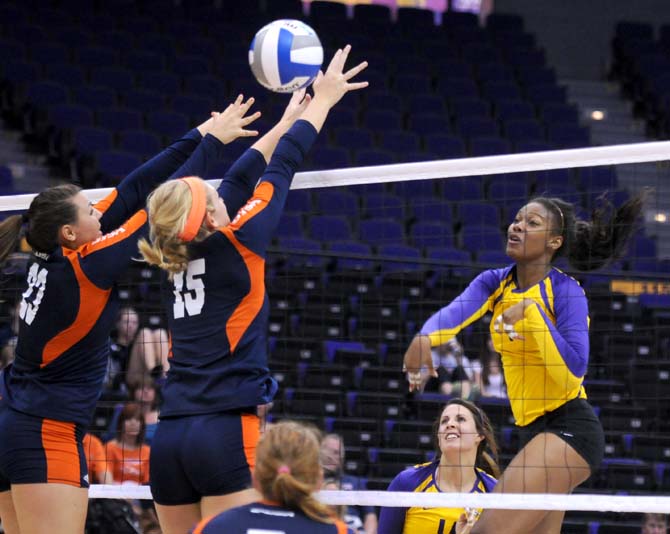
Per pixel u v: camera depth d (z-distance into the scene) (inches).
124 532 551.2
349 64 1550.2
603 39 1761.8
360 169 347.3
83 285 313.3
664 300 978.7
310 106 324.2
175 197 280.2
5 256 335.3
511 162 338.0
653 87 1595.7
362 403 790.5
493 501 319.3
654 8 1779.0
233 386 286.7
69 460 321.1
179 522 295.1
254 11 1642.5
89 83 1381.6
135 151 1262.3
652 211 1328.7
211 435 281.9
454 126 1470.2
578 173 1337.4
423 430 727.7
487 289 361.7
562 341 328.8
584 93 1669.5
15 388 325.4
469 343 817.5
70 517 319.6
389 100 1488.7
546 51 1748.3
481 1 1831.9
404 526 376.5
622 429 776.9
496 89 1569.9
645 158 327.6
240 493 281.9
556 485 337.1
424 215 1254.3
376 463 693.9
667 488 734.5
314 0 1723.7
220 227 293.4
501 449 672.4
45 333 316.5
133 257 327.9
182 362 292.4
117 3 1577.3
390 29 1665.8
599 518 689.6
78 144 1236.5
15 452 317.4
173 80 1419.8
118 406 585.0
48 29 1455.5
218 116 337.1
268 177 306.7
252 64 335.3
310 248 1102.4
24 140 1305.4
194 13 1609.3
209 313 290.2
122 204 335.0
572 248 359.9
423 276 929.5
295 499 226.5
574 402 343.9
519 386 349.4
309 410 783.1
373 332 943.7
